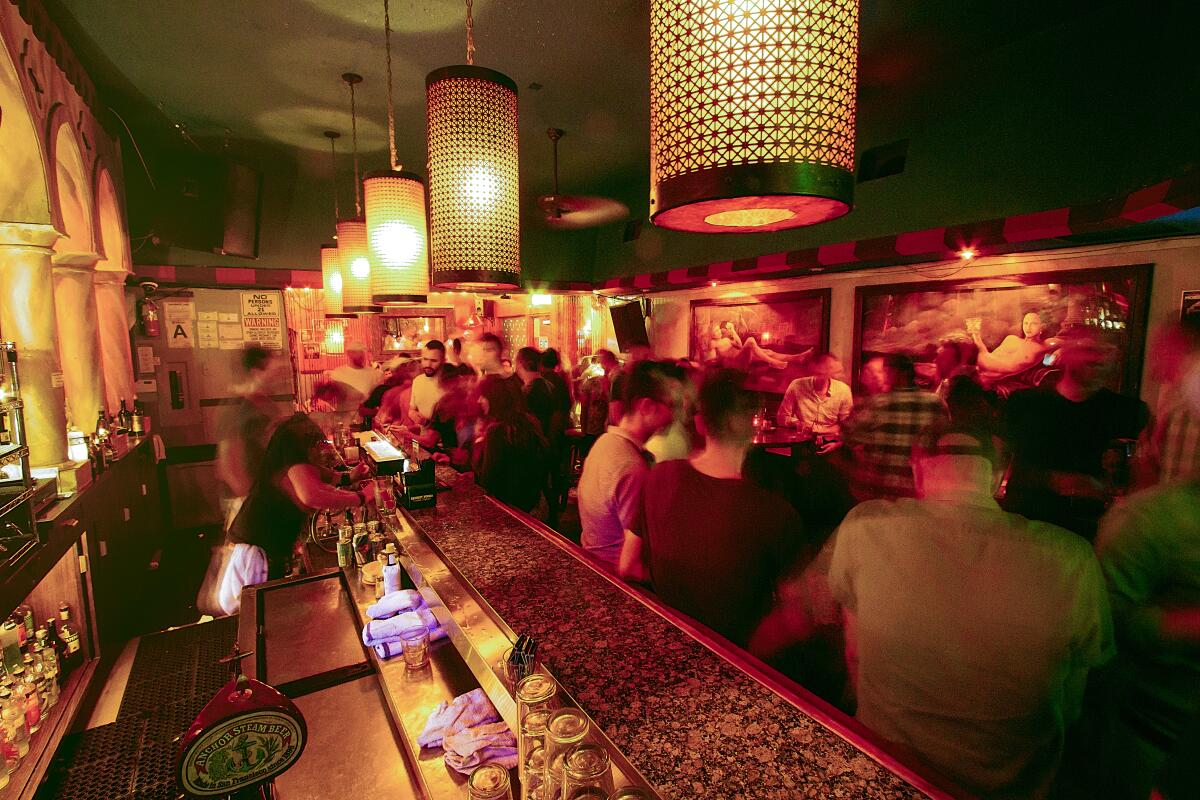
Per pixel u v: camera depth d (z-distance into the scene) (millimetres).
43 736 2057
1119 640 1531
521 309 8727
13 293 2662
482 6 2742
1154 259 3305
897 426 2752
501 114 1390
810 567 2260
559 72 3457
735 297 5969
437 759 1351
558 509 4625
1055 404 2932
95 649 2670
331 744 1478
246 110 4031
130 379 4676
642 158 5102
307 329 6203
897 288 4555
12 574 1883
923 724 1234
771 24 705
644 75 3500
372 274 2086
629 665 1076
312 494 2729
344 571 2422
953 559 1174
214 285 5531
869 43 3229
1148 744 1482
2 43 2309
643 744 868
